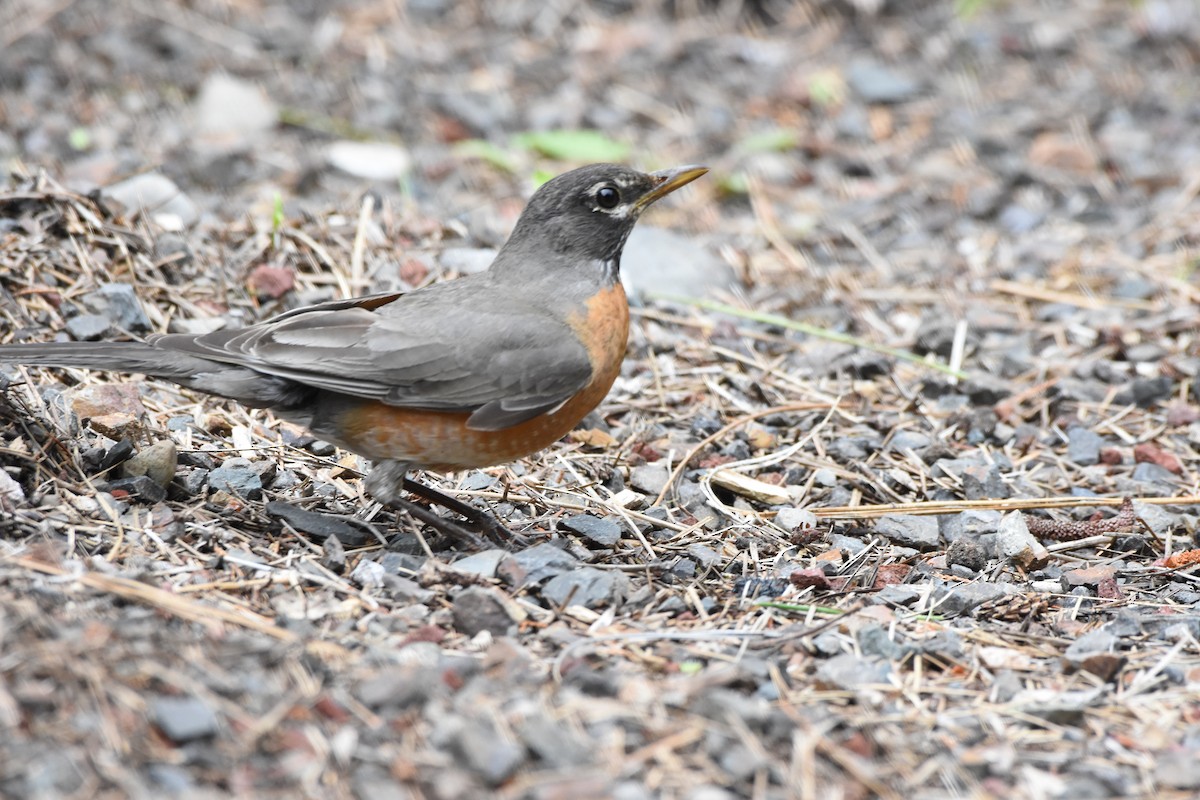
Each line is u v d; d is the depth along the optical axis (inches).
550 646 332.5
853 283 630.5
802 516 425.4
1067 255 665.6
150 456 386.0
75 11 819.4
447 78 823.1
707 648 334.6
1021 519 419.8
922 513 438.6
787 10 927.7
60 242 498.6
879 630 341.4
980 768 289.4
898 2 936.9
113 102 732.7
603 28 895.1
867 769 285.9
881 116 819.4
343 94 783.7
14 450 375.9
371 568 362.6
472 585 358.0
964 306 608.4
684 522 423.5
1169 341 577.3
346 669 304.2
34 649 286.2
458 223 600.4
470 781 267.3
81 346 366.3
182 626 313.3
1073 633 360.2
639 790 268.2
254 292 518.0
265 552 366.0
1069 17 939.3
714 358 538.9
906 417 508.7
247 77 786.8
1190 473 478.0
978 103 840.3
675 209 716.7
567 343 388.5
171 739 269.6
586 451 466.3
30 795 252.8
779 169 756.0
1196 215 706.2
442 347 375.9
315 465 429.7
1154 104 837.8
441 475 438.3
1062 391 531.2
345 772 268.7
